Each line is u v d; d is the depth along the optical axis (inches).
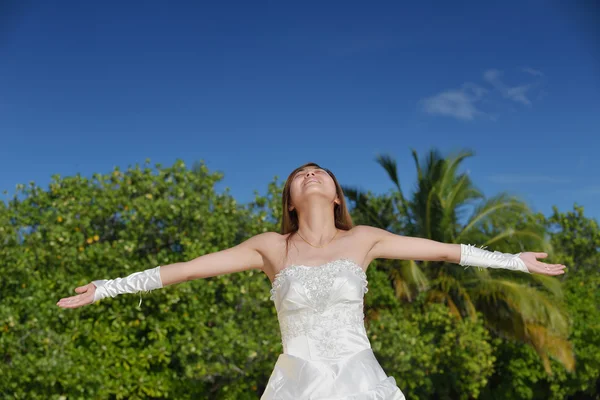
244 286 434.0
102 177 483.5
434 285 648.4
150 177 482.0
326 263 132.3
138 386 407.5
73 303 135.0
